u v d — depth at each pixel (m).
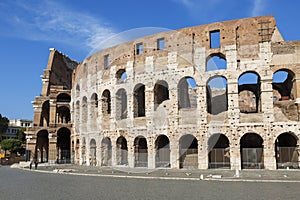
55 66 103.19
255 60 54.75
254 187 30.56
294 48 53.84
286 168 52.62
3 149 140.75
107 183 35.22
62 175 48.12
